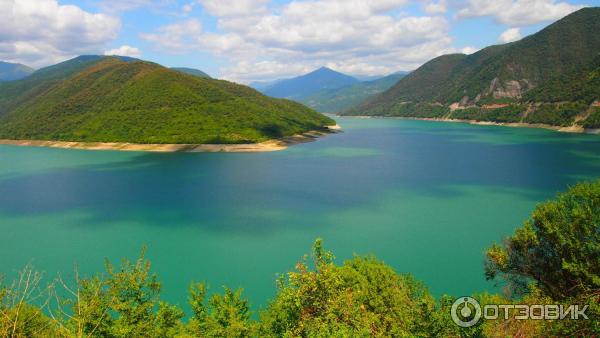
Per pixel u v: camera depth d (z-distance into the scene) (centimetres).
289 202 8544
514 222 6962
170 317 2888
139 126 18712
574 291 2433
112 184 10469
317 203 8438
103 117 19638
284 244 6175
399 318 2725
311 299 2461
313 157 14900
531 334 2206
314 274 2505
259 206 8262
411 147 17388
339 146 18225
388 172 11675
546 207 2747
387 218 7338
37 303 4406
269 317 2872
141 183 10562
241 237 6500
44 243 6388
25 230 6994
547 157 13488
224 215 7688
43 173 12081
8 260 5731
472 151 15588
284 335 2350
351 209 7950
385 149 16950
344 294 2538
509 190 9212
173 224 7212
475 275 4975
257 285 4909
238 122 19612
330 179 10819
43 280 5069
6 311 1692
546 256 2655
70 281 5012
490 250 2966
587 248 2423
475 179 10456
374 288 3044
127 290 2641
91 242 6406
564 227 2575
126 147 17175
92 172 12200
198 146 16850
